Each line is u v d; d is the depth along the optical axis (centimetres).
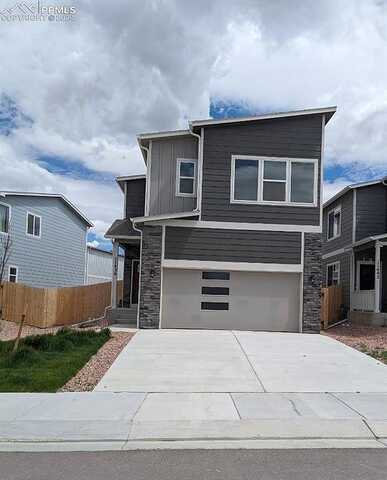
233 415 744
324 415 746
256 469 545
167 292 1744
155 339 1456
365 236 2302
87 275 3594
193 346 1345
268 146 1753
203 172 1739
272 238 1731
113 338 1466
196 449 616
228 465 557
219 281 1755
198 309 1745
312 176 1755
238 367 1094
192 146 1828
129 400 825
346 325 2011
